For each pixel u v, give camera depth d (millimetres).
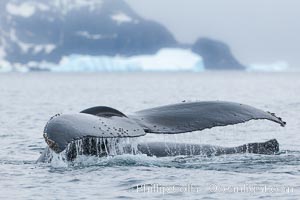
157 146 60688
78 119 45656
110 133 44969
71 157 56375
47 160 58906
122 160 57375
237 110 49594
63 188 51750
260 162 59156
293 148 76000
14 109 175125
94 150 56312
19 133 105625
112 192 50750
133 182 53094
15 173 58812
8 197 50062
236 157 60406
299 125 117562
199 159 59406
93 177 54125
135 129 46469
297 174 55469
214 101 51000
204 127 47750
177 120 48656
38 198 49500
